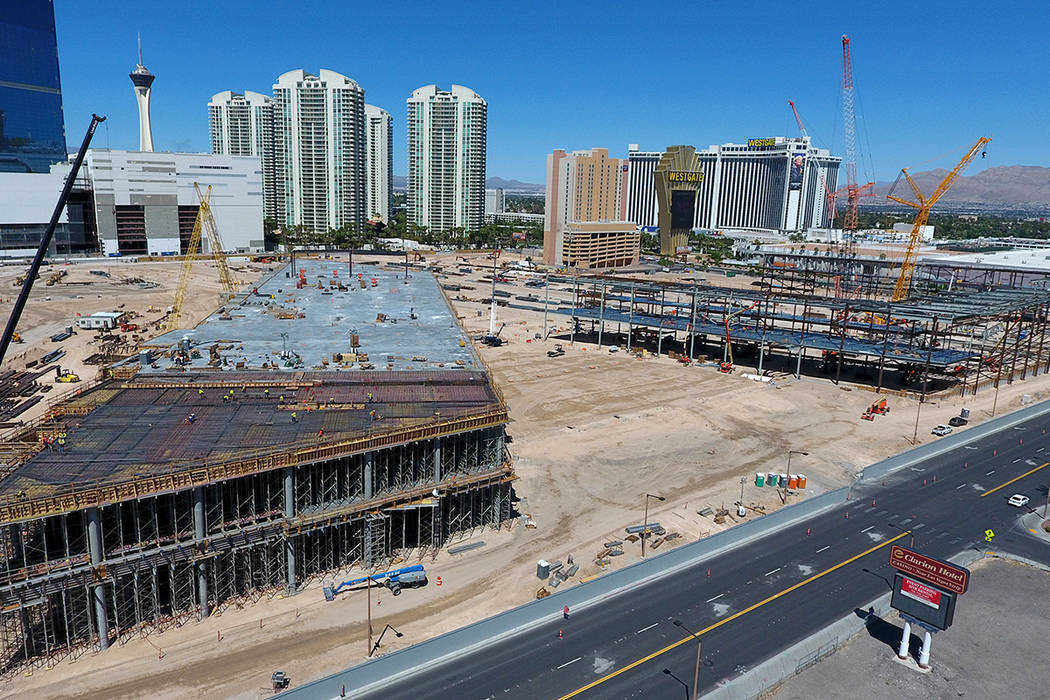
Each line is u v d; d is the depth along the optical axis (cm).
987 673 8206
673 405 17838
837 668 8181
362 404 11212
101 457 8781
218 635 8312
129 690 7369
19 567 7950
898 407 18212
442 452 10569
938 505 12469
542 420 16412
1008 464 14450
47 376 18275
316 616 8750
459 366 13838
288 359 13725
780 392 19338
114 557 8050
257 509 9181
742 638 8594
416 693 7494
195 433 9719
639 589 9594
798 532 11331
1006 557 10775
